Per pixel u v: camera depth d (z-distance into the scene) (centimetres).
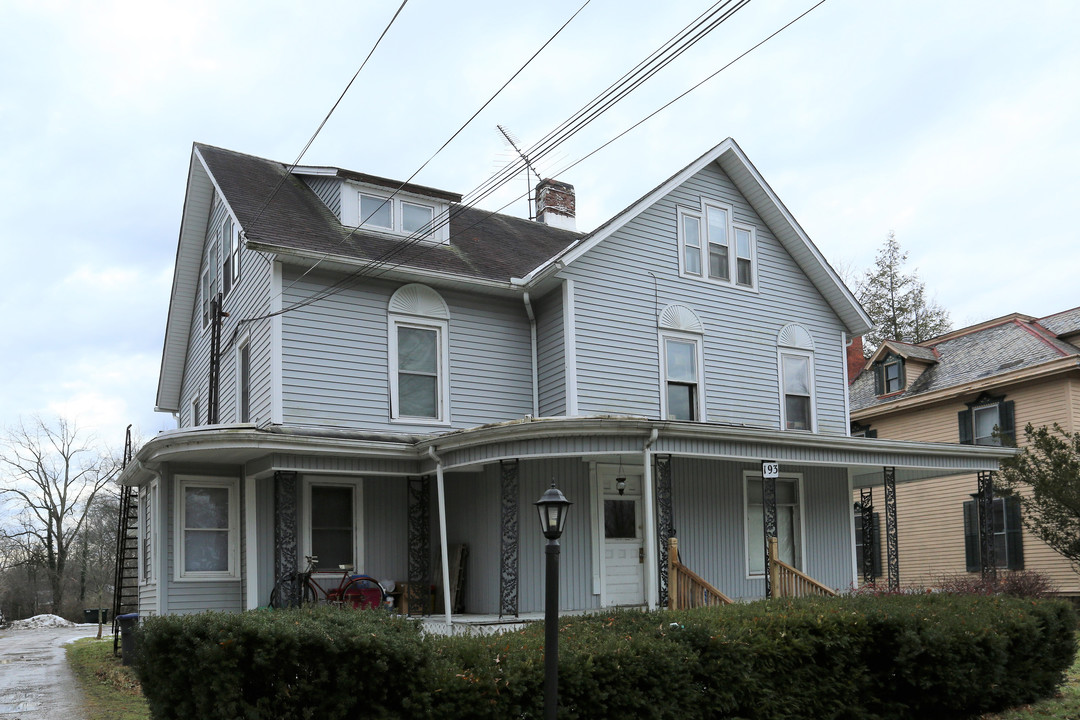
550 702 668
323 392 1445
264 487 1405
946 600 1121
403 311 1549
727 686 816
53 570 4756
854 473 1936
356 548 1429
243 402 1595
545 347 1653
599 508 1480
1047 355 2312
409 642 682
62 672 1483
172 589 1352
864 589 1702
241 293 1638
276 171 1809
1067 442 2142
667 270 1741
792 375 1895
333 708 650
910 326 4166
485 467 1420
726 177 1877
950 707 983
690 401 1733
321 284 1479
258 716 637
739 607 974
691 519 1602
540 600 1398
